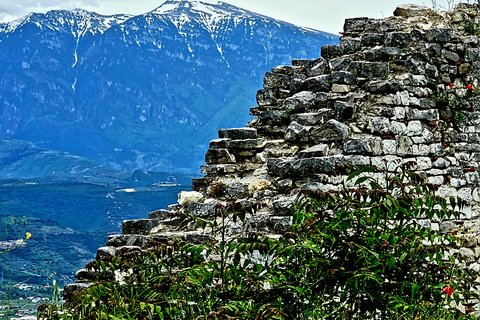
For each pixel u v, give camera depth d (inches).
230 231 614.9
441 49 712.4
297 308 458.6
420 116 682.2
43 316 468.8
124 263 490.3
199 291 455.5
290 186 618.5
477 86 726.5
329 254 468.8
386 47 693.9
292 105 713.0
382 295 462.6
